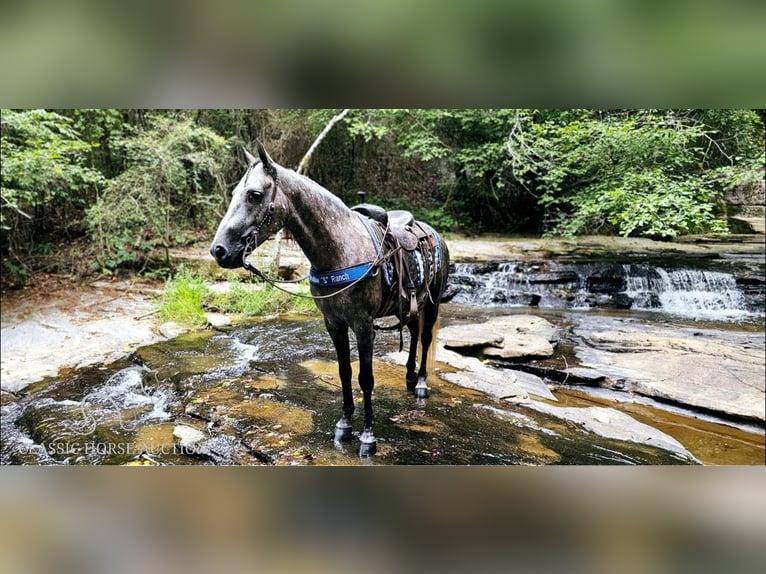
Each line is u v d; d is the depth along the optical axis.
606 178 7.88
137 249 8.19
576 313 7.20
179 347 4.95
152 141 7.75
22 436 3.09
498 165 11.42
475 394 3.72
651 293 7.98
